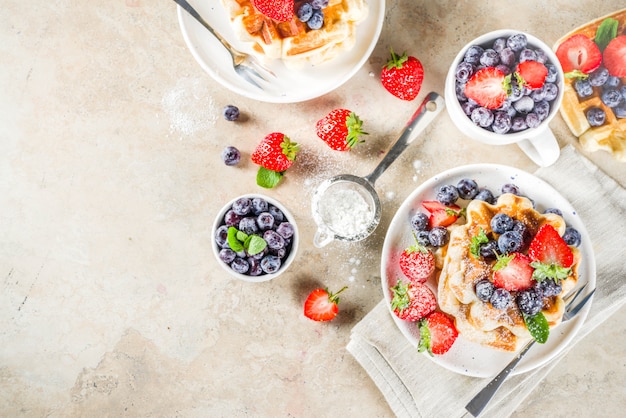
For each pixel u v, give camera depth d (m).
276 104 0.87
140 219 0.88
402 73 0.81
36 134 0.88
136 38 0.87
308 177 0.87
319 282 0.87
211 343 0.88
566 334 0.80
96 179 0.88
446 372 0.83
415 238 0.78
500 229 0.77
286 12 0.74
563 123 0.86
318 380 0.88
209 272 0.88
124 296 0.88
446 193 0.80
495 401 0.83
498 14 0.86
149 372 0.88
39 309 0.88
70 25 0.87
